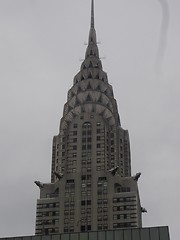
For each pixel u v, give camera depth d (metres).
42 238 110.00
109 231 108.19
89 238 108.12
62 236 109.38
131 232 107.25
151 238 105.94
